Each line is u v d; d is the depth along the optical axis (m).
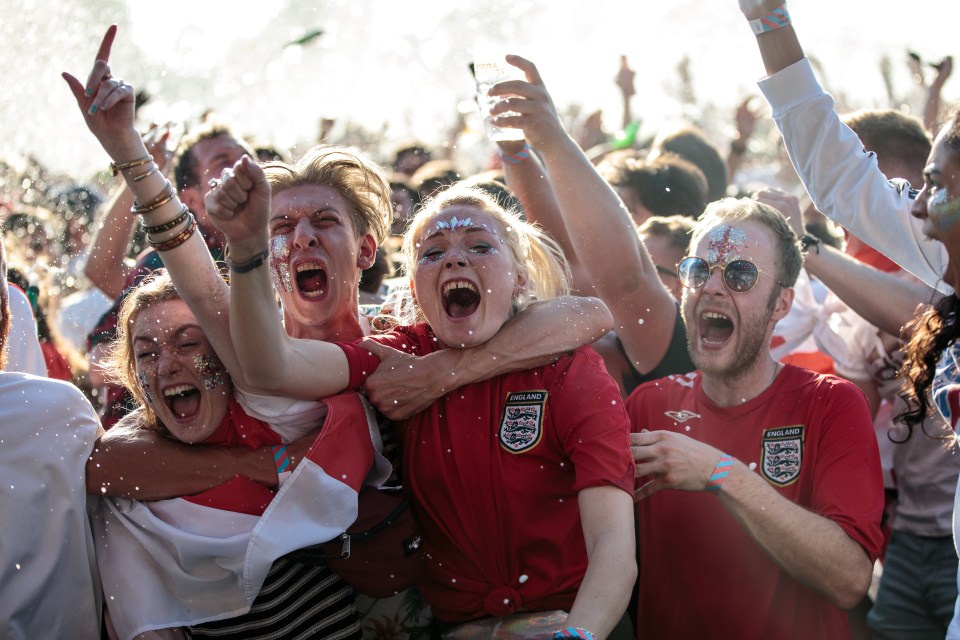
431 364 2.50
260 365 2.27
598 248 3.14
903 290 3.35
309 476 2.37
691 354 2.95
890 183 3.01
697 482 2.57
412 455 2.54
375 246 2.81
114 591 2.44
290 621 2.41
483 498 2.46
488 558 2.47
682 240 3.86
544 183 3.41
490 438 2.47
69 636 2.45
